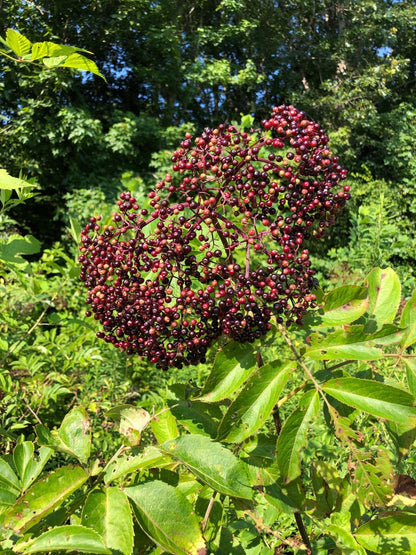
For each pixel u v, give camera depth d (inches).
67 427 18.8
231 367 19.3
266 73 309.4
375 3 294.8
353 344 19.2
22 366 44.4
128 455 18.0
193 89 271.7
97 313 21.0
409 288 117.7
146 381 72.9
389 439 30.6
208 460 17.5
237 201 19.4
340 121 282.4
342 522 22.1
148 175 247.9
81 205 208.7
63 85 204.5
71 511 16.6
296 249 19.7
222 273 19.5
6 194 31.9
